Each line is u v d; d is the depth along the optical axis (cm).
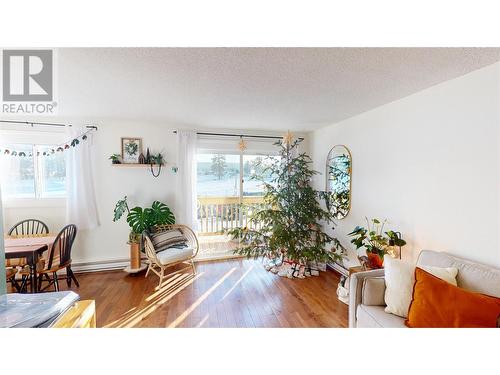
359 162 295
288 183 332
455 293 135
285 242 307
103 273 322
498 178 161
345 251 310
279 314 229
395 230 243
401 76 183
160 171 354
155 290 274
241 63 162
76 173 312
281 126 366
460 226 183
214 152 390
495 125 162
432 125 204
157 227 331
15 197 305
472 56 151
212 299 255
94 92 219
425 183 211
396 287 161
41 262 246
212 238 406
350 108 268
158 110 280
